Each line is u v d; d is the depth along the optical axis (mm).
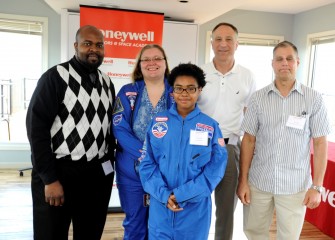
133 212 2014
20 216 3111
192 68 1699
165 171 1659
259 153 1868
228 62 2100
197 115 1719
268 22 5395
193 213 1664
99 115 1868
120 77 3326
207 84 2123
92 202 1969
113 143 2064
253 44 5402
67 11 3426
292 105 1761
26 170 4645
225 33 2033
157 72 1940
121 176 2004
